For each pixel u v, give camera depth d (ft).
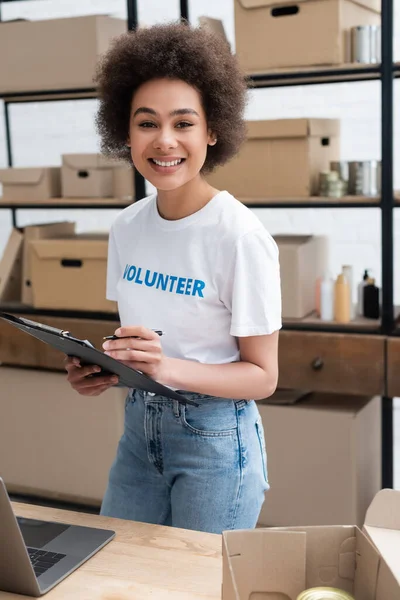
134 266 5.78
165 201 5.57
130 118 5.50
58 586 4.05
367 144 11.93
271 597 3.72
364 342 9.53
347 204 9.64
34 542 4.49
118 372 4.97
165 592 3.97
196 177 5.47
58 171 11.84
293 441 9.99
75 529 4.64
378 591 3.50
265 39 9.78
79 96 11.50
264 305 5.31
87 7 13.24
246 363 5.48
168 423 5.56
